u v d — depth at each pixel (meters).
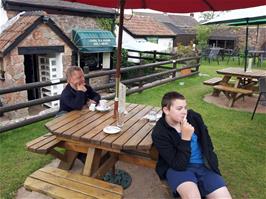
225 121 5.52
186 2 2.67
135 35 15.27
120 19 2.89
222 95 7.85
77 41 10.38
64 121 3.03
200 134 2.56
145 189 3.17
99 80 11.18
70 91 3.46
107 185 2.37
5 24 8.54
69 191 2.28
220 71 7.49
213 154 2.53
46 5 9.33
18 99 7.98
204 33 21.75
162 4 2.86
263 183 3.31
